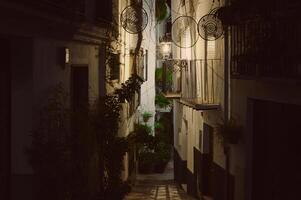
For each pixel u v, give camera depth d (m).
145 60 26.70
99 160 13.89
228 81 14.28
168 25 30.42
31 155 9.09
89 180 12.52
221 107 15.28
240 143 13.21
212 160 17.44
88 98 13.38
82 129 11.24
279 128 11.21
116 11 17.44
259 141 12.31
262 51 10.34
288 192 10.80
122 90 14.66
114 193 13.61
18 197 9.19
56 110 9.90
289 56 9.68
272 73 10.17
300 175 10.28
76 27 10.79
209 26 15.30
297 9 9.53
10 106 9.08
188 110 21.64
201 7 18.06
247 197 12.69
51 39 10.11
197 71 18.77
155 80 30.61
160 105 31.27
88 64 13.48
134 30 19.78
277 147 11.31
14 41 8.96
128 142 13.89
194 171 19.88
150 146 15.07
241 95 13.09
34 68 9.08
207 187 17.94
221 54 15.23
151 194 19.50
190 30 19.97
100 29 13.49
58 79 10.67
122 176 19.03
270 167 11.70
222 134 13.41
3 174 8.98
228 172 14.45
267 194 11.85
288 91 10.48
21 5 7.52
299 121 10.33
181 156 23.42
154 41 30.27
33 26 8.79
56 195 9.65
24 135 9.09
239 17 11.69
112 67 15.59
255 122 12.48
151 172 28.78
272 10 10.30
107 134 13.13
